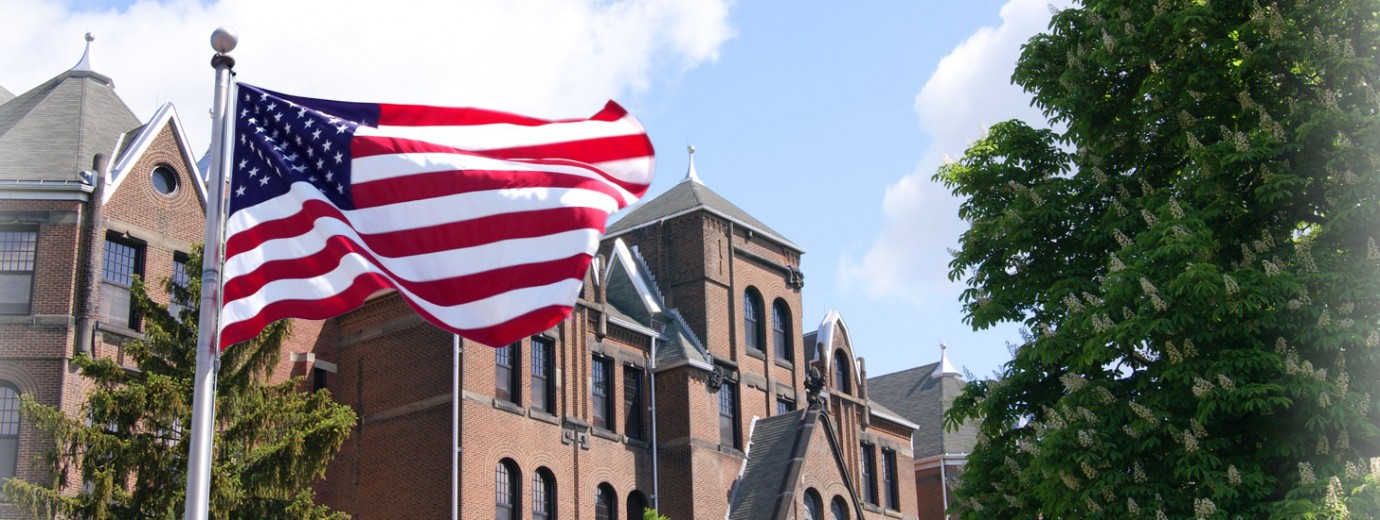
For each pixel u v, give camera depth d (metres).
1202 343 19.77
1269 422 19.62
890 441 53.62
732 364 46.34
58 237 31.95
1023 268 22.72
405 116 16.42
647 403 43.38
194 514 14.23
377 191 15.81
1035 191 22.52
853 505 45.44
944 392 67.12
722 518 42.88
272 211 15.77
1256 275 19.27
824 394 49.97
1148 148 22.70
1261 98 21.38
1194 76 21.06
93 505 25.38
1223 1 21.56
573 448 39.47
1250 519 18.39
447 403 36.25
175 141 35.00
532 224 15.84
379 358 38.25
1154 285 19.47
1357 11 20.50
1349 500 17.20
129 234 33.03
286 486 27.28
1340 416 18.12
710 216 48.06
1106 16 23.19
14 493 25.08
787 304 50.78
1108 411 20.05
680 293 47.19
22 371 30.88
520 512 36.94
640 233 49.16
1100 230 21.86
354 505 37.09
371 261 15.52
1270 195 19.83
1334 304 19.42
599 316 41.94
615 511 40.62
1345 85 20.31
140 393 25.97
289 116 16.20
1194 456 19.06
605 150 16.86
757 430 46.28
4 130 35.50
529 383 38.50
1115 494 19.58
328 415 28.33
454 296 15.53
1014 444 22.47
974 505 22.16
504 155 16.39
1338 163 19.58
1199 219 19.78
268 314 15.34
